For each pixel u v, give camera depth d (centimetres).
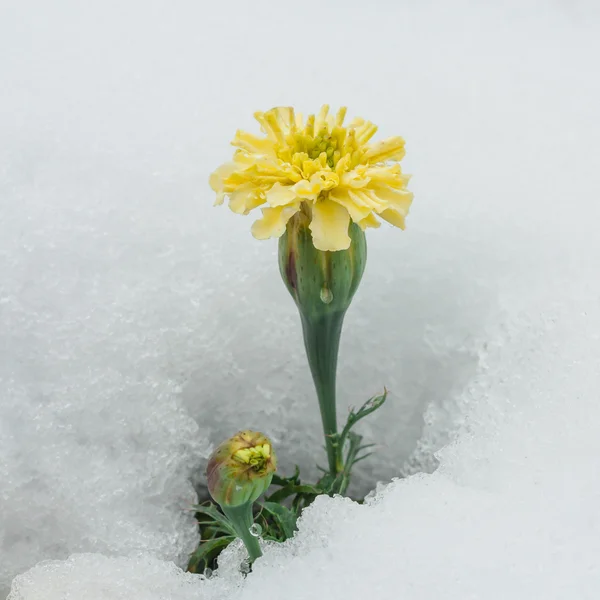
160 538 37
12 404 36
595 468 34
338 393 40
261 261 40
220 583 35
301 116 33
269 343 40
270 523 38
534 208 41
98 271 39
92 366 37
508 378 38
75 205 40
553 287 39
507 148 44
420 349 40
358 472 40
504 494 34
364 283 41
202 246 40
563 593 31
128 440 37
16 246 38
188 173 41
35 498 36
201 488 40
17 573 36
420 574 32
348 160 32
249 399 40
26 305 38
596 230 41
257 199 32
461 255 41
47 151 41
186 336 39
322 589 32
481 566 32
